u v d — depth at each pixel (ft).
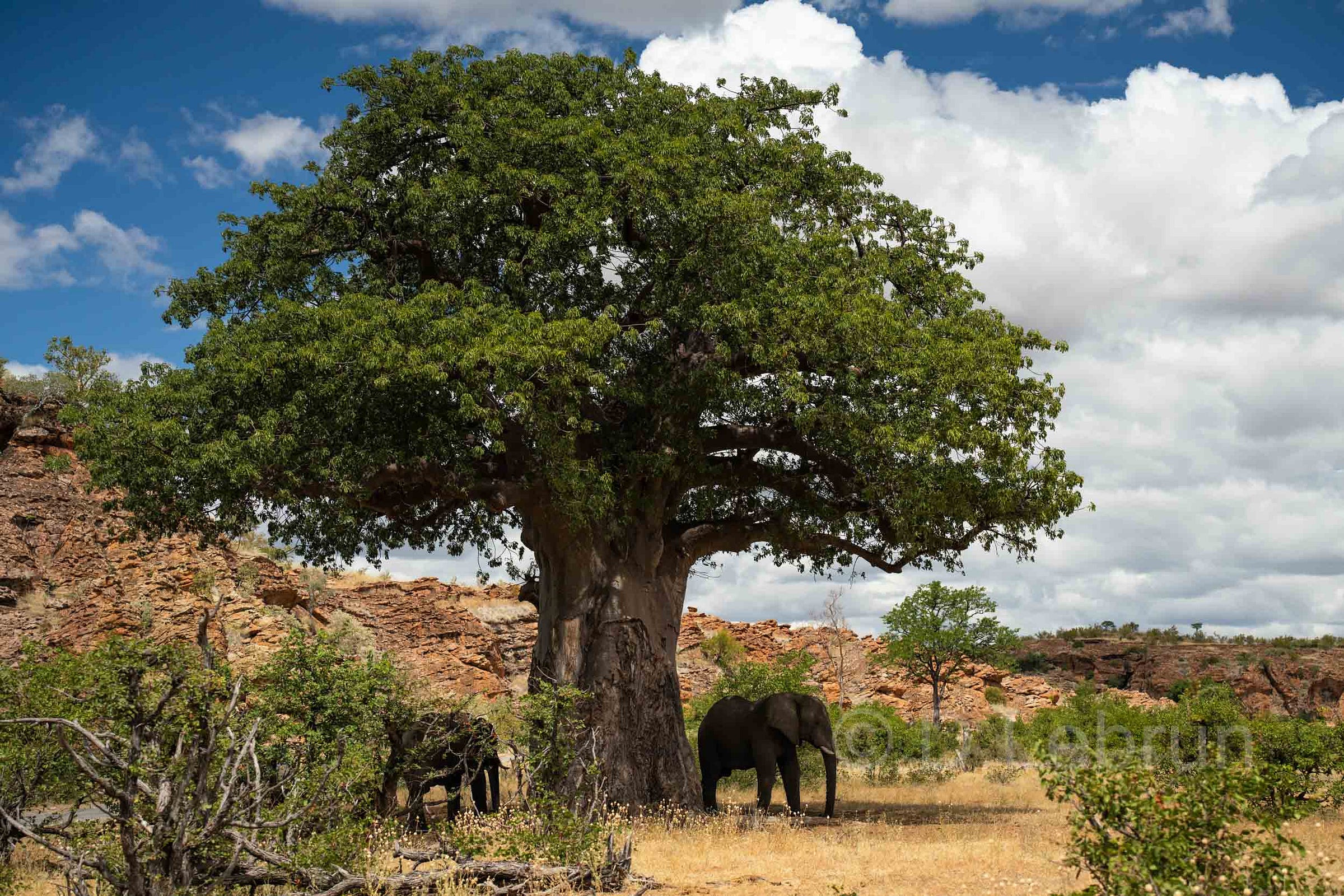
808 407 57.67
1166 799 22.81
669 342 63.77
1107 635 317.63
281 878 29.96
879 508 63.98
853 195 68.59
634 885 36.27
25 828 26.96
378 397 55.42
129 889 25.13
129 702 27.02
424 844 45.01
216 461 51.70
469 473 59.11
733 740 66.85
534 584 73.20
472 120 61.87
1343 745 61.72
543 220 60.90
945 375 56.85
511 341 52.60
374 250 65.31
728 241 58.65
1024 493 60.03
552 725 53.21
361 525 68.85
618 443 63.57
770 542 70.03
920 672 176.76
